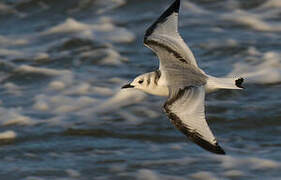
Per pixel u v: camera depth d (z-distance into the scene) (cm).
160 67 1112
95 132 1555
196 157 1422
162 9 2147
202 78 1063
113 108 1647
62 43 1992
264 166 1379
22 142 1525
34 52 1959
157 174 1374
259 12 2077
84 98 1698
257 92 1669
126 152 1462
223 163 1396
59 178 1380
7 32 2105
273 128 1529
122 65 1855
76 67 1867
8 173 1402
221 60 1831
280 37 1925
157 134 1528
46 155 1467
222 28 2002
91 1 2205
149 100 1666
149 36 1142
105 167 1409
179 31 1998
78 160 1441
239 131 1528
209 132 969
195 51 1881
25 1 2238
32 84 1797
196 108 1002
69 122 1598
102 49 1938
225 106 1619
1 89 1777
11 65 1886
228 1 2144
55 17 2159
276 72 1742
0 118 1625
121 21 2098
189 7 2130
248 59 1817
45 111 1655
